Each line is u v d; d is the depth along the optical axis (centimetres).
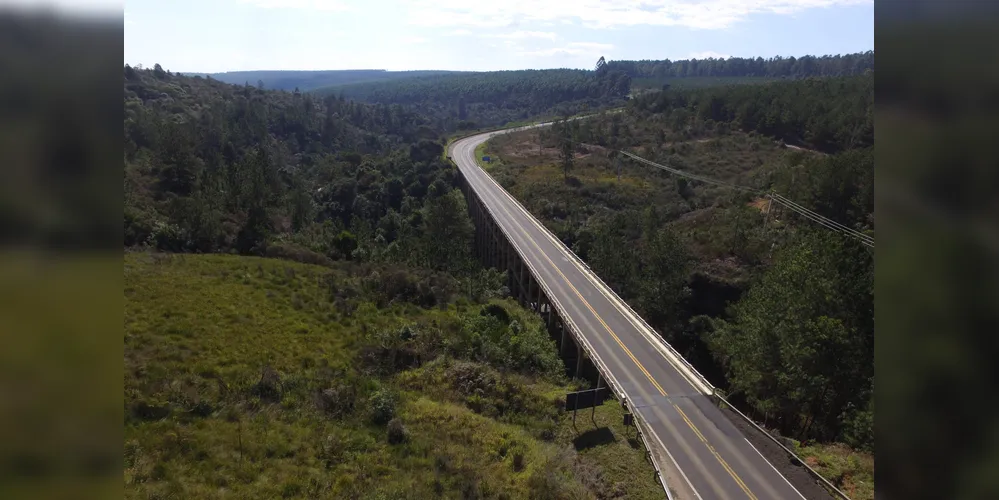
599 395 3047
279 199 8175
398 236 8262
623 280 6022
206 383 2620
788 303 3672
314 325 3678
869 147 7538
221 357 2931
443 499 2086
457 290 5294
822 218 6347
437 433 2620
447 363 3450
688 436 2792
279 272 4594
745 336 4038
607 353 3762
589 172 10888
